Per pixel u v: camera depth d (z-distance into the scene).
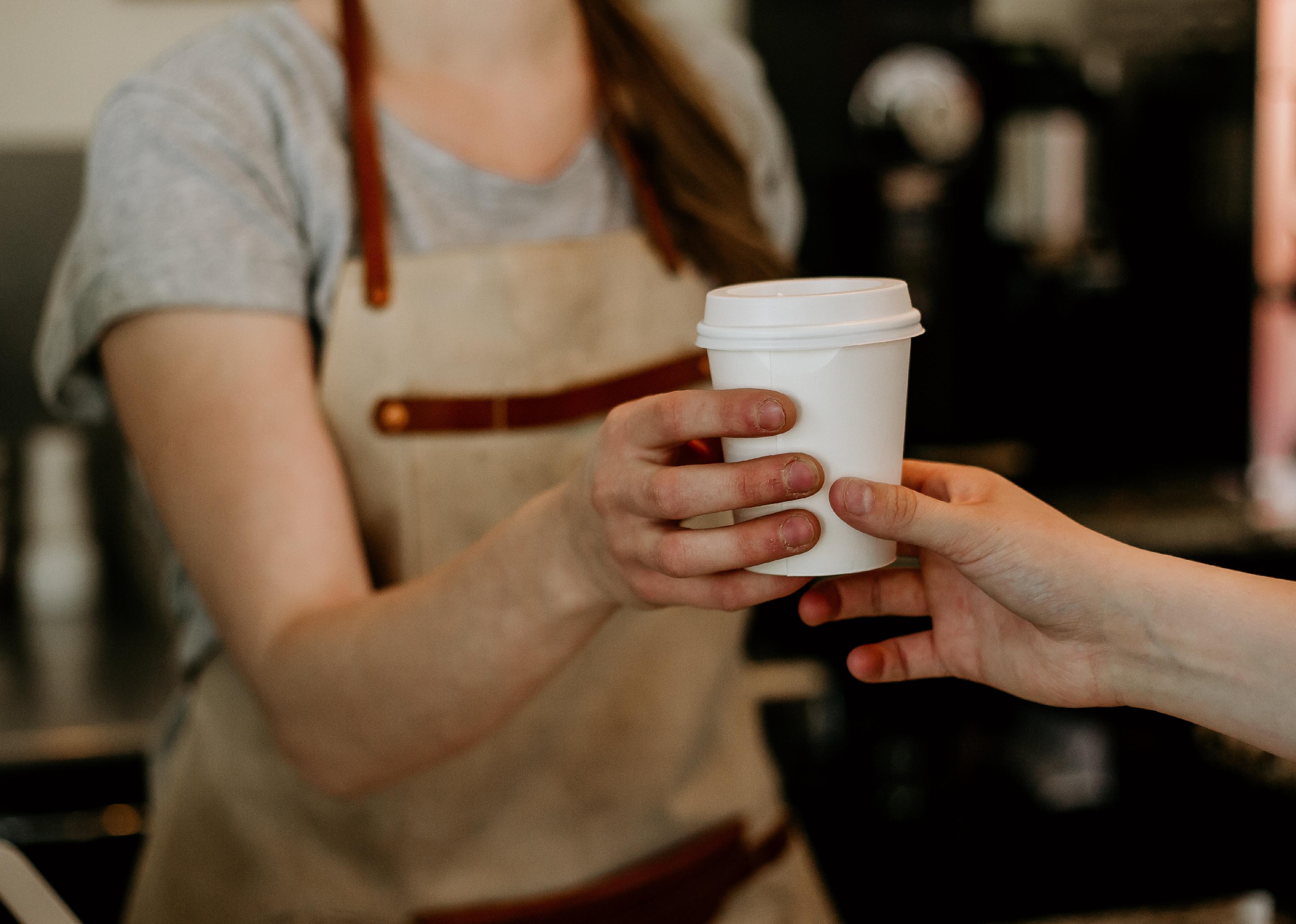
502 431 0.92
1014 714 1.81
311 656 0.72
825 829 1.80
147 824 1.54
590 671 0.95
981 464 2.00
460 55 0.94
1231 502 1.90
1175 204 2.03
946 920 1.78
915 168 1.93
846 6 1.90
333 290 0.89
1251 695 0.55
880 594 0.68
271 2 2.06
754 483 0.53
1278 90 1.94
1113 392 2.05
